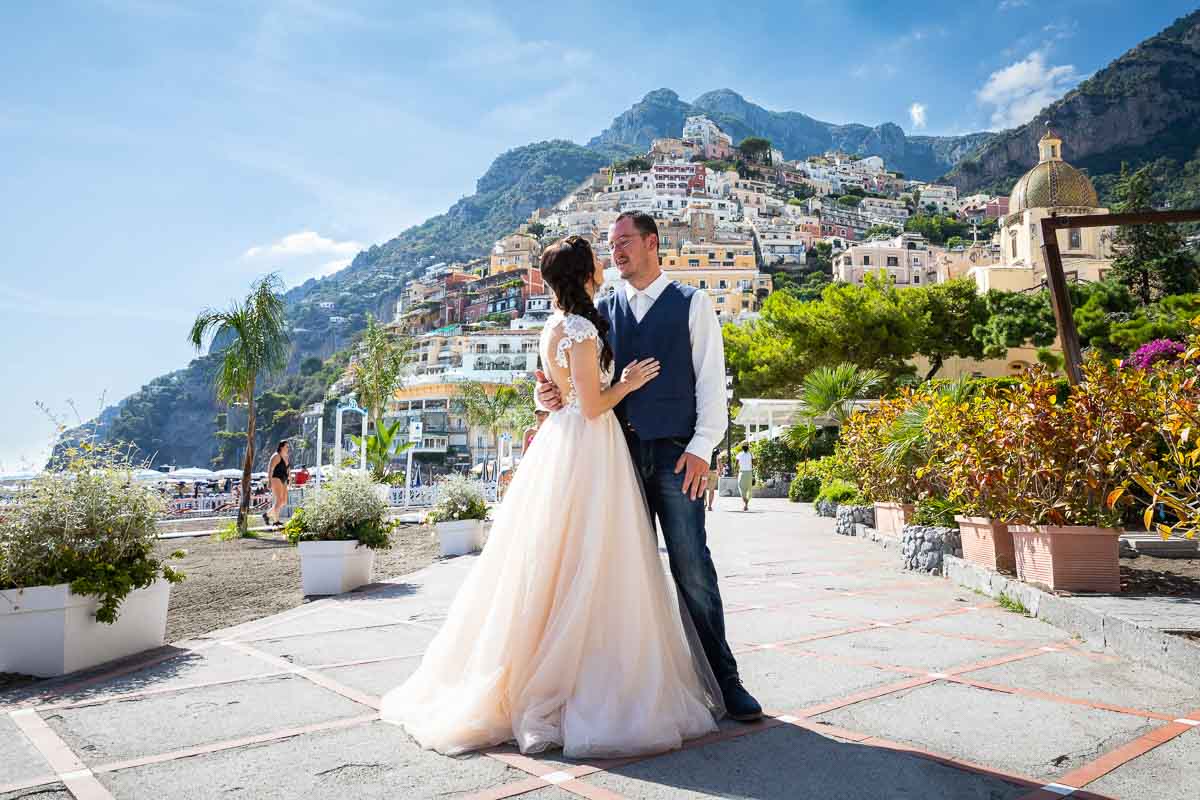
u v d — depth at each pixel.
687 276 105.75
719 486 24.34
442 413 81.56
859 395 17.31
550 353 2.63
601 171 186.12
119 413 181.50
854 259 99.19
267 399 146.12
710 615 2.57
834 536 9.86
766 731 2.37
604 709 2.21
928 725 2.40
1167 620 3.31
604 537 2.44
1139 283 40.56
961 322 33.16
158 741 2.32
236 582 6.79
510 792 1.88
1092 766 2.04
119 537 3.73
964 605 4.73
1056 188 64.19
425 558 8.41
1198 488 3.59
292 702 2.76
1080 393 4.49
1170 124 173.25
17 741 2.34
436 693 2.49
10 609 3.35
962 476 5.64
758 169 192.38
